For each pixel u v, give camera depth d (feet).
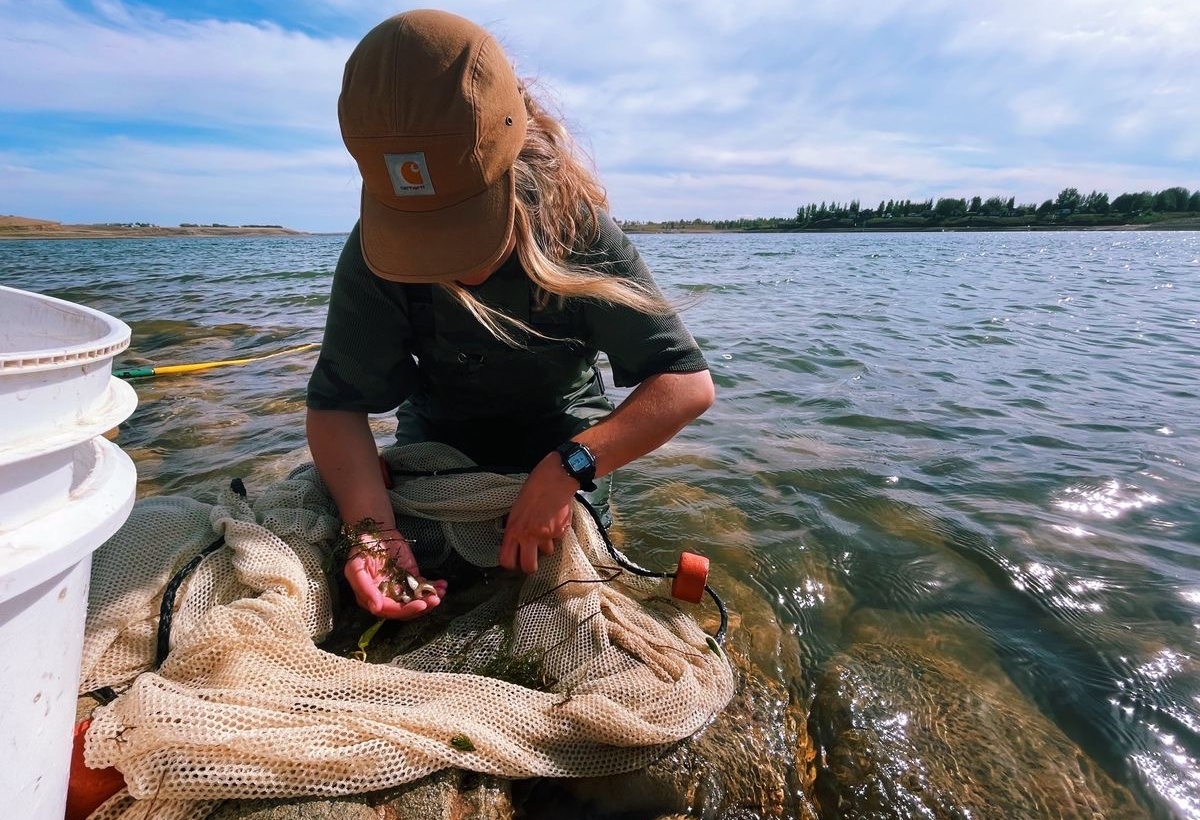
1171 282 19.29
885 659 2.98
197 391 6.80
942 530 4.06
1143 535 4.05
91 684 2.28
